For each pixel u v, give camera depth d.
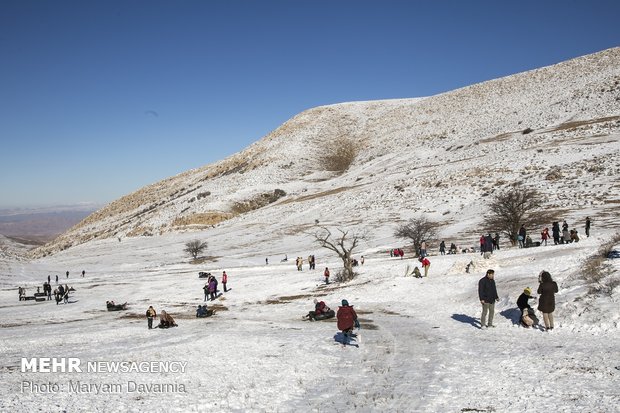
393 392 8.54
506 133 112.56
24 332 21.50
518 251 28.48
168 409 7.70
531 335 12.70
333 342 14.10
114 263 75.12
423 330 15.21
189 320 24.16
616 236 22.94
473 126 133.12
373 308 21.78
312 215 88.25
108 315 29.81
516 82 159.00
